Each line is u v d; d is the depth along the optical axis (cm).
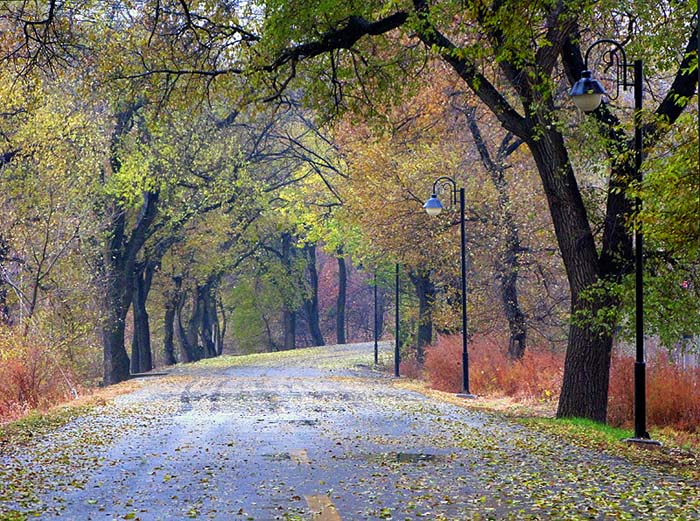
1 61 2352
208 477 1301
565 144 2183
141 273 6031
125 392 3422
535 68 1958
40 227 3703
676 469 1416
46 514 1038
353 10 2070
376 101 2359
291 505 1082
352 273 11681
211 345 8462
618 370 2466
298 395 3172
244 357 7156
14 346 2819
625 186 1966
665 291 2016
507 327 3706
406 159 3931
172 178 5031
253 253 8194
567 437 1794
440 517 998
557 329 3947
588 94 1711
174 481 1268
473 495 1141
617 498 1115
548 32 1928
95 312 4247
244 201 5853
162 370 5956
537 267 3597
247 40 2336
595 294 2117
